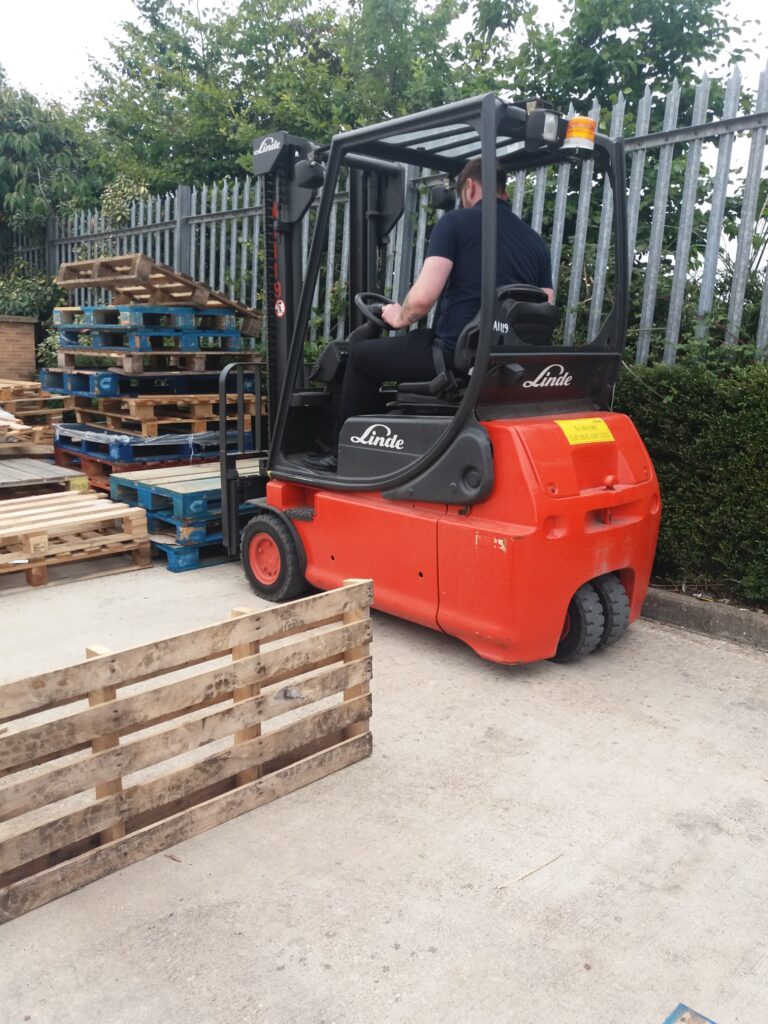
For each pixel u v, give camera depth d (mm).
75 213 11547
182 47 13234
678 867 2590
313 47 12234
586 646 4004
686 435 4691
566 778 3090
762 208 5023
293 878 2504
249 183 8148
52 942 2234
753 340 4863
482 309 3512
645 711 3633
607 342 4297
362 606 3068
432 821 2807
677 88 4859
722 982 2135
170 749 2568
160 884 2467
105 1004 2041
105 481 6711
